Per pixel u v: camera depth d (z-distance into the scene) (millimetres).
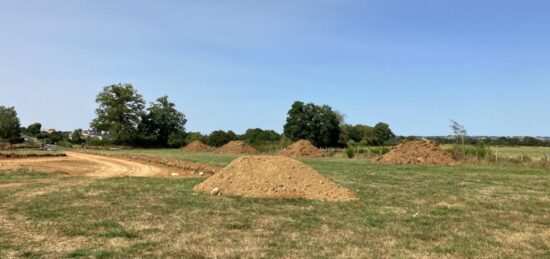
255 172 14703
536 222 10461
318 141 77062
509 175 21828
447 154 31422
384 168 26125
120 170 25609
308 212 11297
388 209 11969
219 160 34594
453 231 9391
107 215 10609
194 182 17875
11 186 16156
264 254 7438
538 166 27281
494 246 8195
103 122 79250
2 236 8461
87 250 7492
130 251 7484
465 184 18000
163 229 9195
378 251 7734
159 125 81500
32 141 82188
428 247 8062
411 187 16859
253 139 79938
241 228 9398
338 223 10031
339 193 13805
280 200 13055
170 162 31953
